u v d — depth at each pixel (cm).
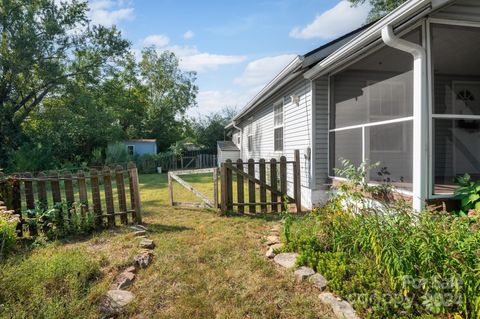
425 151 332
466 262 199
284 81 648
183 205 601
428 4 293
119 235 399
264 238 376
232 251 334
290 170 702
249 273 278
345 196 333
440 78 474
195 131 2753
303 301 228
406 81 387
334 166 563
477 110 465
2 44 1387
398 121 385
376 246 235
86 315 208
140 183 1111
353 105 501
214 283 261
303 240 320
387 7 1398
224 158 1555
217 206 542
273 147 880
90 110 1612
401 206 287
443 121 449
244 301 232
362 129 475
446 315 197
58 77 1500
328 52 549
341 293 226
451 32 359
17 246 351
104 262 297
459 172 450
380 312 201
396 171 399
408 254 217
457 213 328
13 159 1310
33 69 1472
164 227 443
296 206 547
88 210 431
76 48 1619
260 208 570
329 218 319
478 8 337
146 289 253
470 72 480
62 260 271
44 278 237
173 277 273
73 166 1417
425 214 266
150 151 2119
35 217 411
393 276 219
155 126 2612
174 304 231
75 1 1551
